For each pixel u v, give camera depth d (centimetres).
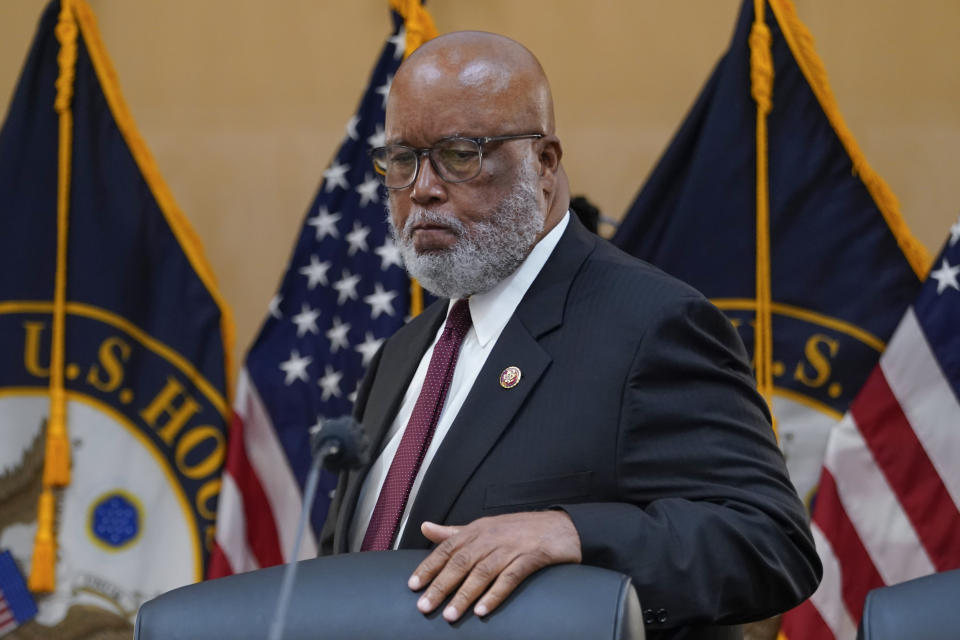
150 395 1430
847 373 1342
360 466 541
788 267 1355
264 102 1541
